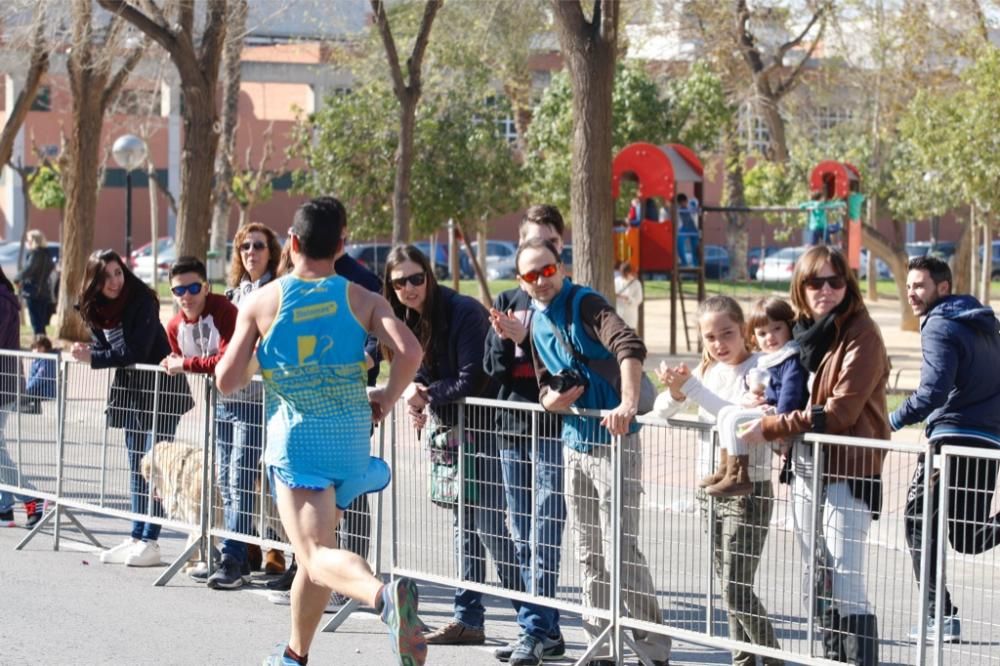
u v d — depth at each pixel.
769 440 7.18
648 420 7.59
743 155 46.28
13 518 12.85
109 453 11.23
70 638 8.77
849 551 7.07
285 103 72.12
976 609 7.82
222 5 22.67
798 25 40.50
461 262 62.22
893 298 48.66
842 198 29.42
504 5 33.31
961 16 32.28
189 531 10.51
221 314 10.35
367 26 36.22
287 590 9.91
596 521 7.94
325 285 7.12
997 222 31.98
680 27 38.50
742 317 7.96
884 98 37.25
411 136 24.47
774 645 7.42
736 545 7.44
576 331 7.82
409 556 9.18
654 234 28.52
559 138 36.97
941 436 8.52
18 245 56.75
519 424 8.20
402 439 9.21
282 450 7.02
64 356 11.53
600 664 8.02
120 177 71.69
